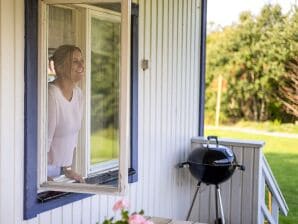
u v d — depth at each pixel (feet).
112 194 10.07
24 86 9.98
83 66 10.74
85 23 10.55
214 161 14.99
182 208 17.48
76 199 11.73
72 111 10.73
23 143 10.03
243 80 35.91
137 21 14.20
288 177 31.09
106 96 10.57
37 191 10.45
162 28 15.76
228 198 16.81
